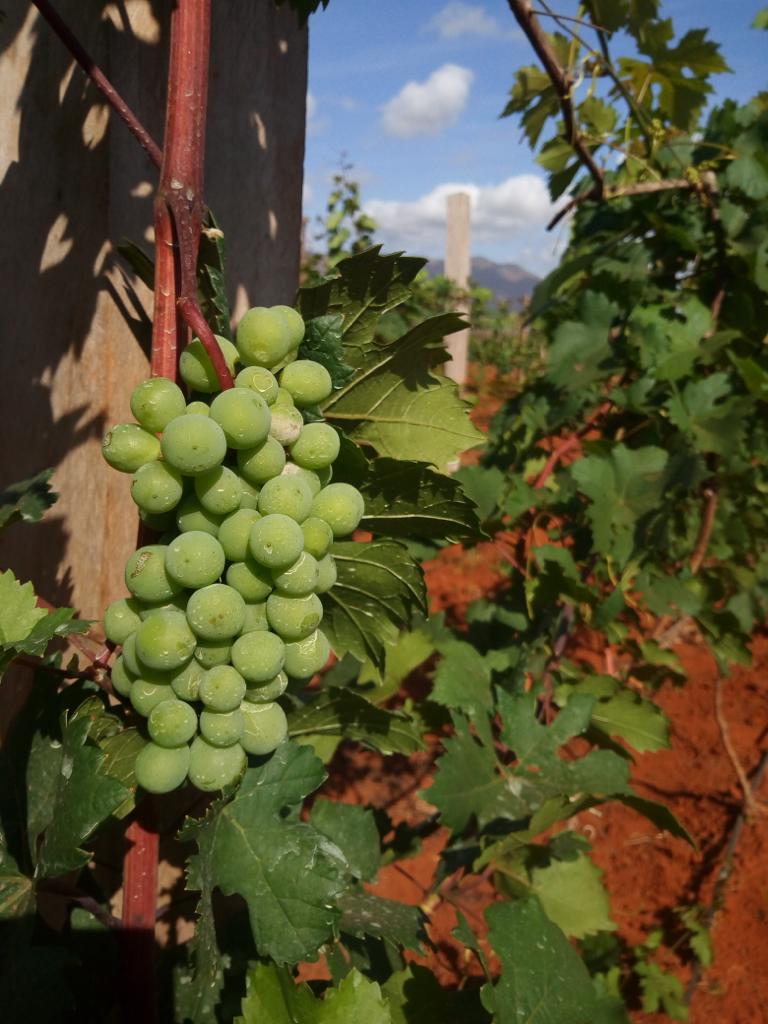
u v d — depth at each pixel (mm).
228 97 314
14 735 257
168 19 293
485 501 600
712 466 642
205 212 228
